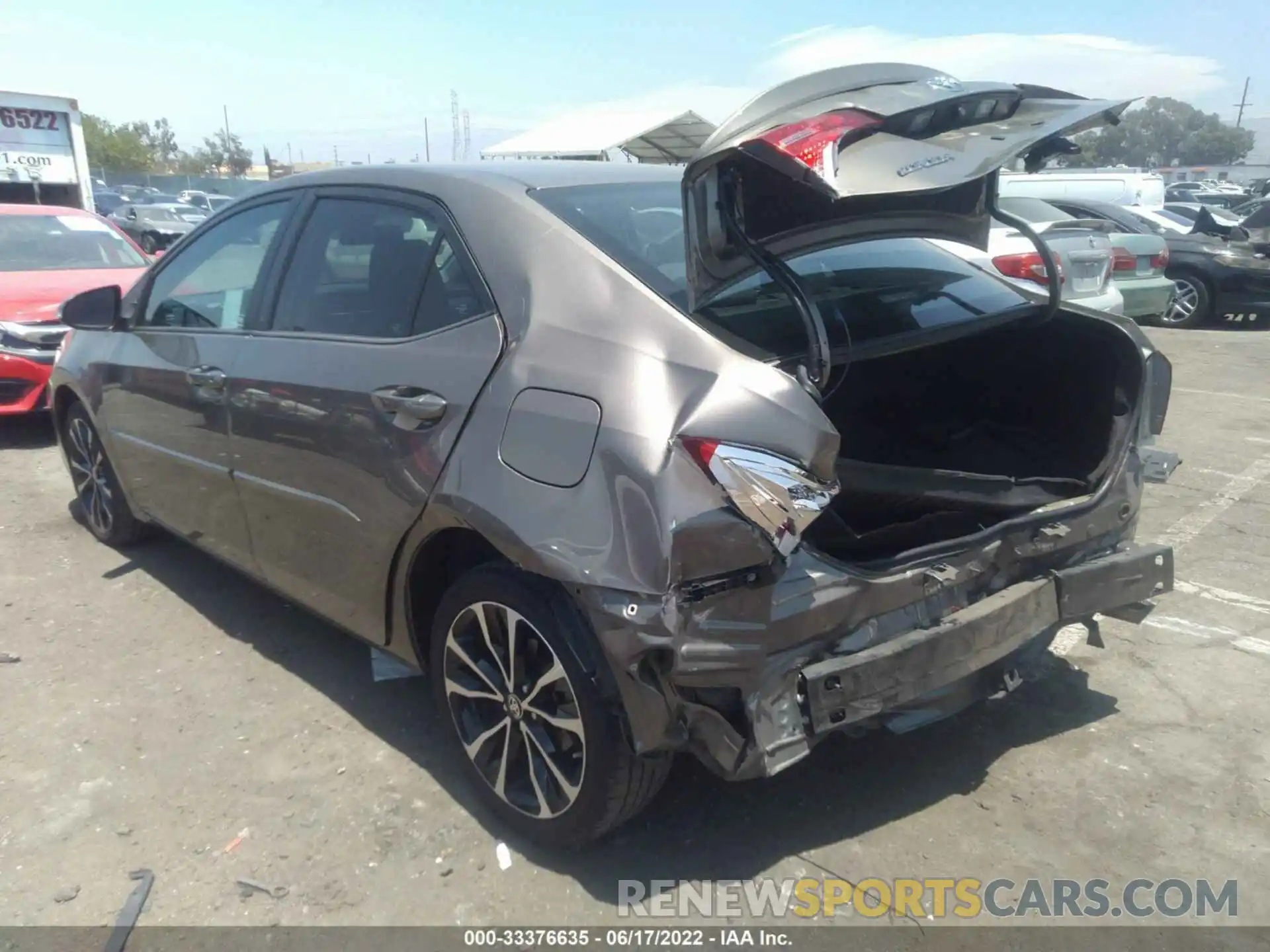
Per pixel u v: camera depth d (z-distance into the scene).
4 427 7.63
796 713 2.41
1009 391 3.47
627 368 2.39
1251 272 12.28
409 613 3.02
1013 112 2.58
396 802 3.02
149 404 4.07
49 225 8.35
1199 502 5.73
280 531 3.44
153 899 2.63
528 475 2.46
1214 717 3.44
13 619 4.26
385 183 3.26
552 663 2.59
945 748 3.27
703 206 2.38
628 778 2.51
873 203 2.64
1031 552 2.84
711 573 2.23
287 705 3.58
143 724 3.45
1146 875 2.70
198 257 4.03
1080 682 3.68
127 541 5.02
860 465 3.08
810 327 2.39
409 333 2.94
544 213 2.82
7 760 3.24
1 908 2.60
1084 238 8.68
